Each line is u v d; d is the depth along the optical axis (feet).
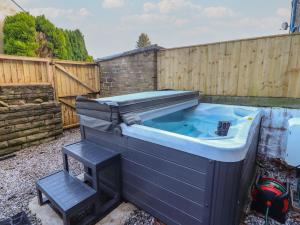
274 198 5.26
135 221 5.31
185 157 4.32
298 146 7.02
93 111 6.27
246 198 5.92
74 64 13.67
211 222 4.20
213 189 3.99
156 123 7.30
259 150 9.22
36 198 6.28
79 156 5.62
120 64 13.80
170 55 11.44
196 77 10.69
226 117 8.91
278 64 8.30
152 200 5.31
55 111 12.00
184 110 9.64
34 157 9.53
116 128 5.62
